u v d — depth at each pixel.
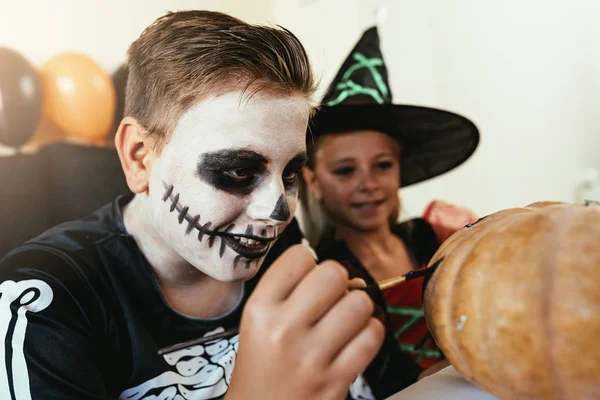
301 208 0.82
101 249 0.47
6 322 0.40
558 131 1.27
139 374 0.47
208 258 0.44
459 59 1.25
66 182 0.55
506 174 1.33
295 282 0.30
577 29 1.21
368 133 0.78
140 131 0.44
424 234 0.92
